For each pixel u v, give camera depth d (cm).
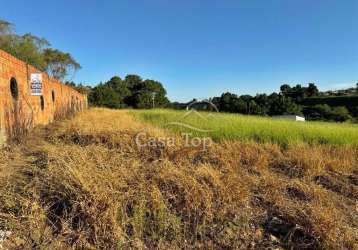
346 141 945
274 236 391
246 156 687
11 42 2453
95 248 342
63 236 353
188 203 412
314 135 1016
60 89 1825
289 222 412
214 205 419
